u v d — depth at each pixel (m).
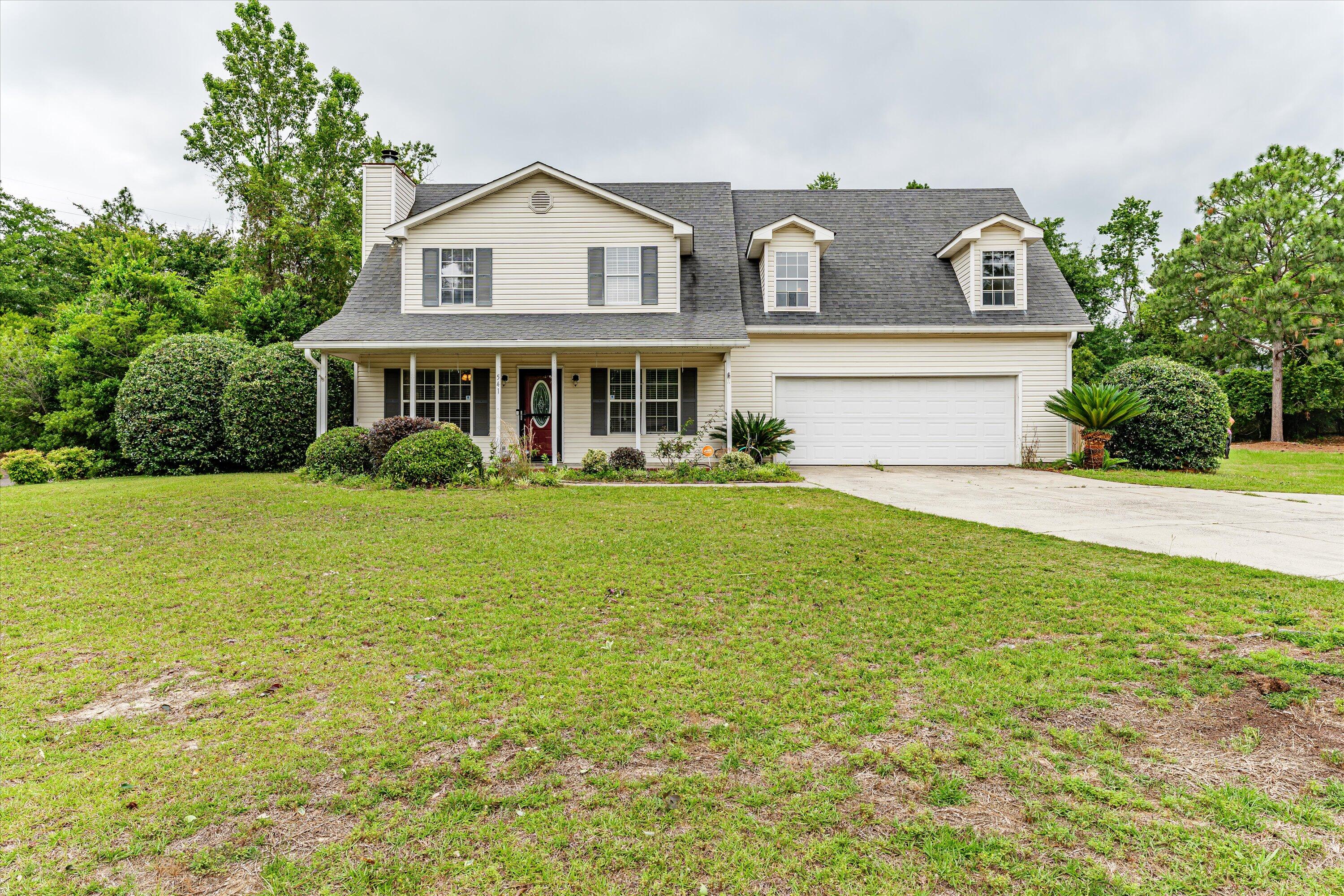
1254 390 24.17
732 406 14.30
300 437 14.22
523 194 14.63
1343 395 22.83
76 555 6.32
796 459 15.25
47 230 29.67
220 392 14.56
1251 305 23.11
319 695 3.38
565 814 2.38
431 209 14.41
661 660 3.77
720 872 2.08
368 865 2.12
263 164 26.97
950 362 15.06
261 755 2.79
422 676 3.59
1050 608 4.54
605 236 14.65
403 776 2.64
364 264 16.00
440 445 11.26
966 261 15.30
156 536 7.13
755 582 5.30
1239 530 7.26
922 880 2.03
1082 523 7.77
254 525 7.72
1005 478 12.68
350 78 28.14
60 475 13.73
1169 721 2.97
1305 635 3.82
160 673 3.66
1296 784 2.46
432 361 15.05
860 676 3.53
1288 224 23.30
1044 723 2.98
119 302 16.88
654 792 2.51
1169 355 27.42
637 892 2.00
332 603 4.84
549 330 13.40
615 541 6.80
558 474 12.09
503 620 4.45
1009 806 2.39
